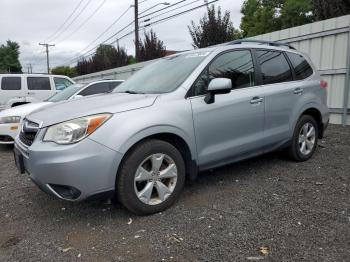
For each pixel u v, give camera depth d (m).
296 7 30.34
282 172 5.03
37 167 3.43
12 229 3.62
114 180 3.48
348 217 3.53
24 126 3.93
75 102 4.09
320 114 5.64
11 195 4.62
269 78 4.93
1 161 6.74
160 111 3.75
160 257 2.96
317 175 4.86
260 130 4.71
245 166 5.36
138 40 25.06
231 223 3.50
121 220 3.68
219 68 4.40
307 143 5.54
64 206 4.14
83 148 3.32
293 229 3.33
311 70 5.68
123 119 3.53
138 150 3.58
